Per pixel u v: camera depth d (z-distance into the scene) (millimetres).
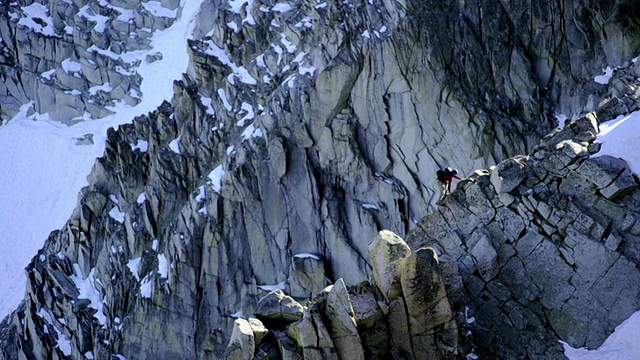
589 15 81062
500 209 38500
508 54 81188
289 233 80250
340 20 81500
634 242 36625
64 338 92438
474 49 80500
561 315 36875
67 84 113312
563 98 81500
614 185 37094
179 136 91250
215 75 90188
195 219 83062
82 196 96188
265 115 82000
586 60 81000
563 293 37000
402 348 34562
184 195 88938
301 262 78375
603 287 36500
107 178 95625
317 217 79500
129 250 90500
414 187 78938
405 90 78938
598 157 37969
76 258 95875
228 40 90875
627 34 79312
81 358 89688
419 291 34219
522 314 37188
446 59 79562
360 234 78625
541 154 38938
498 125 78562
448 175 43344
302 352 33531
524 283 37594
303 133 80312
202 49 91500
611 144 38250
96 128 111812
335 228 78812
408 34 79312
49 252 98188
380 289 34844
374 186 79125
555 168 38406
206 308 82312
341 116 79938
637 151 37750
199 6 106688
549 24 81562
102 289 92625
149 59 106688
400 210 78625
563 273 37188
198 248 83000
